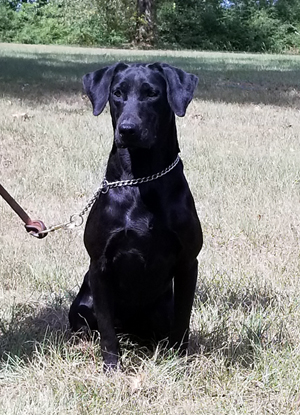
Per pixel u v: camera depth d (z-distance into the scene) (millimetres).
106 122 6203
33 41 23219
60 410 2316
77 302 2666
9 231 3652
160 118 2443
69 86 8484
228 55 18234
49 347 2570
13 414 2289
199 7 22531
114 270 2480
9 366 2516
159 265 2459
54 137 5543
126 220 2418
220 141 5637
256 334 2668
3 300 3000
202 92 8453
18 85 8344
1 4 23484
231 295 3021
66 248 3461
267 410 2367
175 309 2539
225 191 4277
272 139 5855
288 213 3955
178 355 2582
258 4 23156
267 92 8781
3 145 5266
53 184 4348
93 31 22609
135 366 2576
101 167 4723
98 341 2656
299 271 3279
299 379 2459
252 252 3496
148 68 2467
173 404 2393
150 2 21531
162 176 2426
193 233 2453
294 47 22672
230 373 2510
